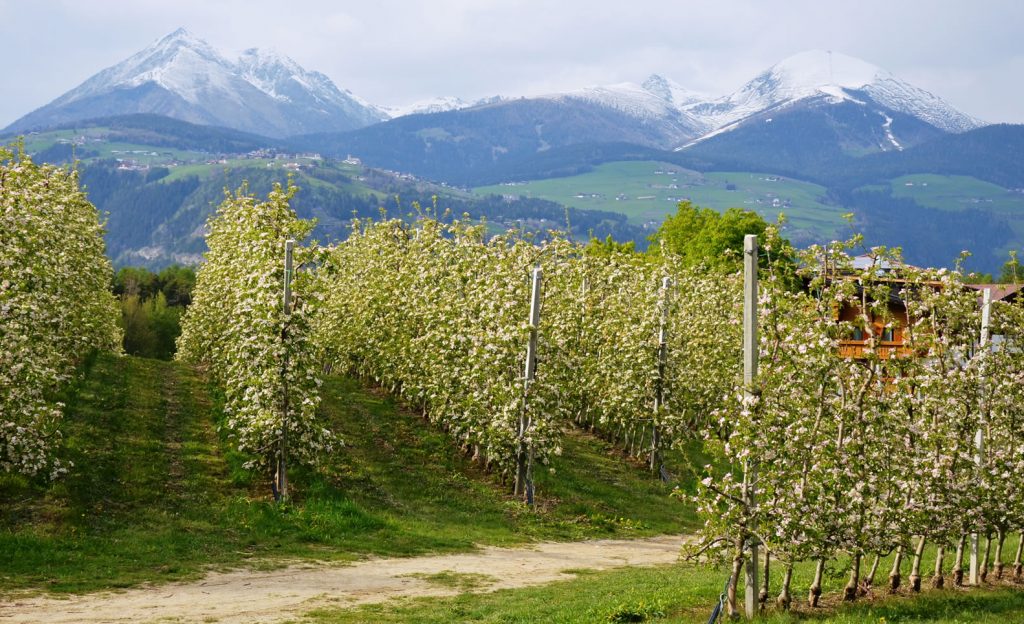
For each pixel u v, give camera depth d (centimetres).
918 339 2081
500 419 3366
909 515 1934
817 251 1902
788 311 1884
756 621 1786
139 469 2969
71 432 3244
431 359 3775
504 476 3594
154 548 2314
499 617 1883
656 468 4247
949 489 2033
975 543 2258
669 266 5106
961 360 2209
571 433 4838
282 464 2898
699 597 2084
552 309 4028
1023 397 2214
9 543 2150
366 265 4966
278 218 3038
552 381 3512
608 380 4300
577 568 2592
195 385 4825
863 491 1845
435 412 3938
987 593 2103
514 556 2717
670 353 4300
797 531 1809
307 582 2173
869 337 1938
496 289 3512
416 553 2622
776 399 1845
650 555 2936
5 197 2566
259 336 2878
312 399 2898
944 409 2102
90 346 3969
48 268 2827
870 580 2056
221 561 2302
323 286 3034
